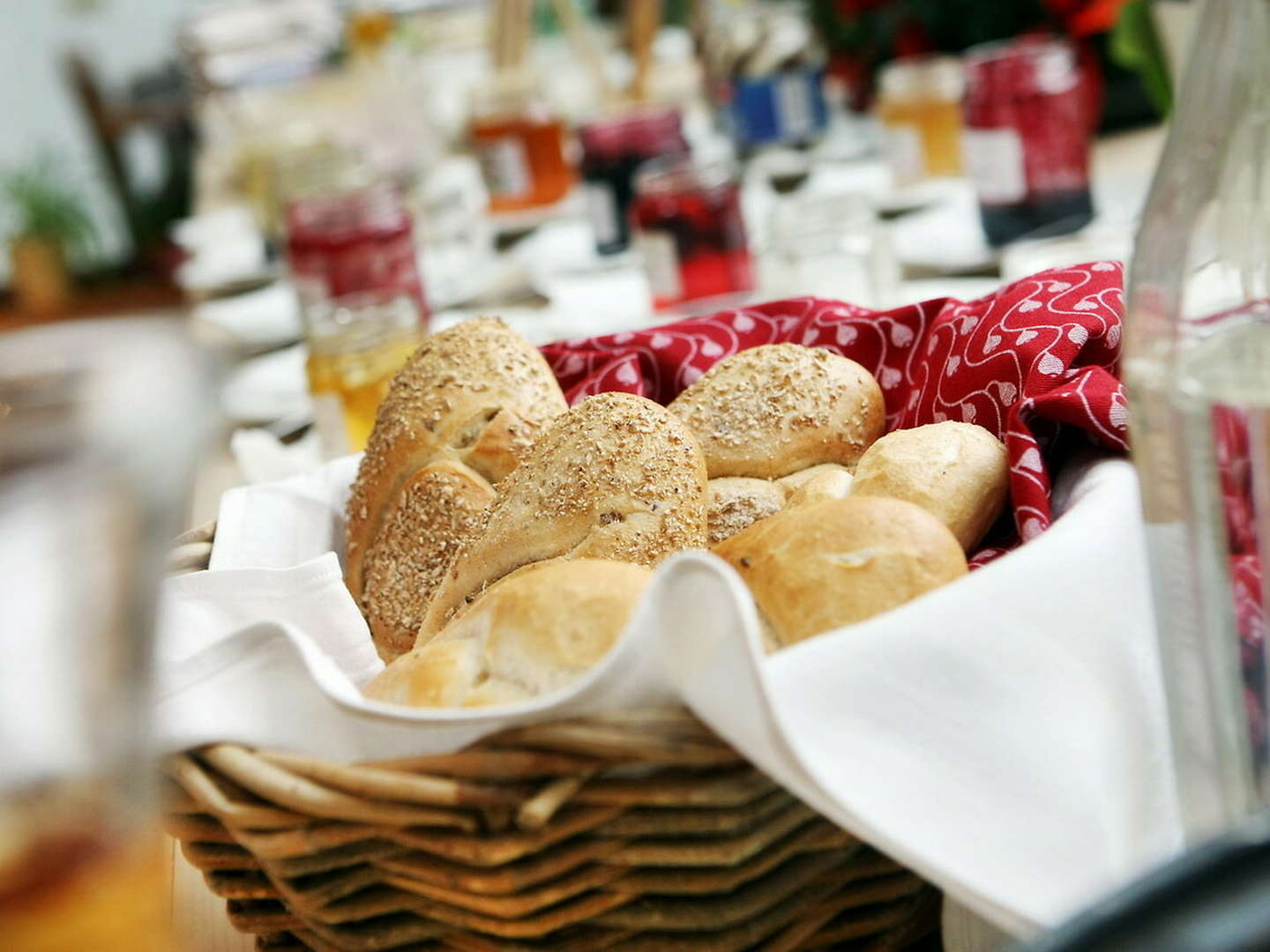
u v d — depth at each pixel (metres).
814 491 0.75
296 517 0.97
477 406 0.91
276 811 0.57
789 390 0.84
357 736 0.58
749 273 1.85
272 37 3.42
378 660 0.79
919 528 0.62
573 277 2.21
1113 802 0.55
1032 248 1.63
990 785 0.53
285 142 2.70
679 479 0.75
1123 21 1.91
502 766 0.54
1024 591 0.56
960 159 2.36
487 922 0.58
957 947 0.59
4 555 0.32
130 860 0.34
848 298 1.67
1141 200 1.86
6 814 0.32
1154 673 0.59
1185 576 0.55
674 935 0.58
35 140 7.23
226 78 3.31
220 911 0.76
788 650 0.53
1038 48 1.90
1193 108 0.58
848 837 0.57
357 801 0.55
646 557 0.73
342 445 1.44
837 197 1.70
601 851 0.55
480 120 2.73
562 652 0.60
